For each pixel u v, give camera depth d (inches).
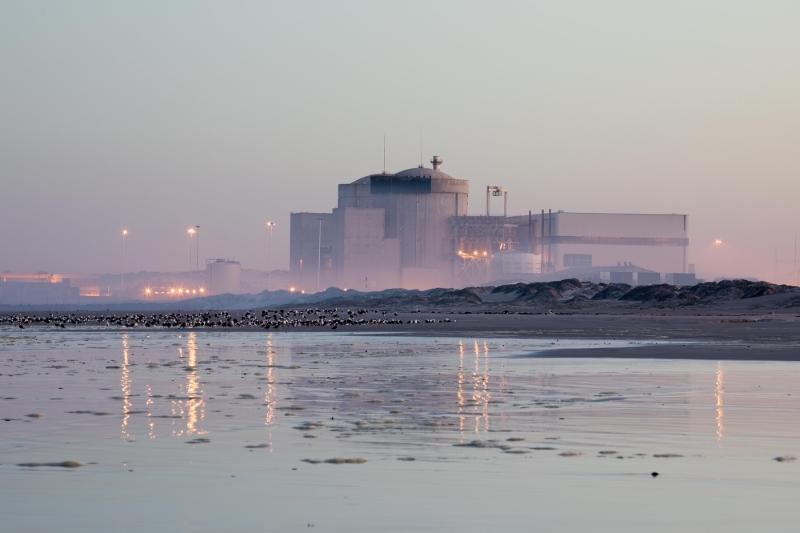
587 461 1487.5
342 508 1168.2
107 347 4997.5
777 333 6264.8
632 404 2271.2
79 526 1080.8
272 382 2888.8
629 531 1065.5
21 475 1365.7
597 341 5487.2
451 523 1096.8
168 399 2373.3
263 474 1375.5
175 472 1391.5
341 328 7849.4
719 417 2023.9
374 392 2581.2
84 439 1697.8
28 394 2495.1
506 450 1592.0
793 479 1347.2
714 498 1227.2
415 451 1581.0
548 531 1064.8
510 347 4936.0
